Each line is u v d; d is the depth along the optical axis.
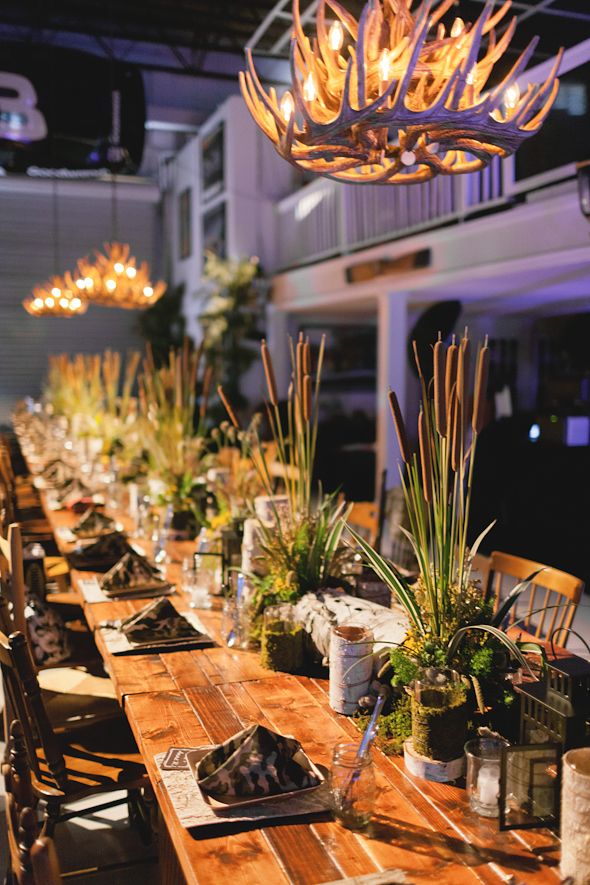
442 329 9.20
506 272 6.73
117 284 6.87
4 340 15.52
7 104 8.67
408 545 3.72
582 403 9.41
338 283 9.82
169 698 2.12
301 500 2.63
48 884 1.07
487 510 7.35
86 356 15.68
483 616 1.86
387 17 1.87
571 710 1.47
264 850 1.44
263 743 1.64
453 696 1.69
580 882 1.31
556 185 6.27
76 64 8.84
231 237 12.44
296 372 2.59
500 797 1.47
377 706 1.59
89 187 15.77
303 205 11.48
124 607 2.95
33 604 3.07
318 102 1.88
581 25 6.98
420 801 1.61
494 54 1.94
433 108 1.69
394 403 1.79
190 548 3.95
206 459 4.46
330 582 2.54
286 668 2.31
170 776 1.67
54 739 2.17
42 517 6.44
